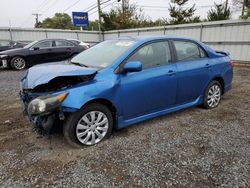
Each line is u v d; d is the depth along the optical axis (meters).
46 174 2.36
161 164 2.53
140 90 3.19
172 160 2.60
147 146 2.93
